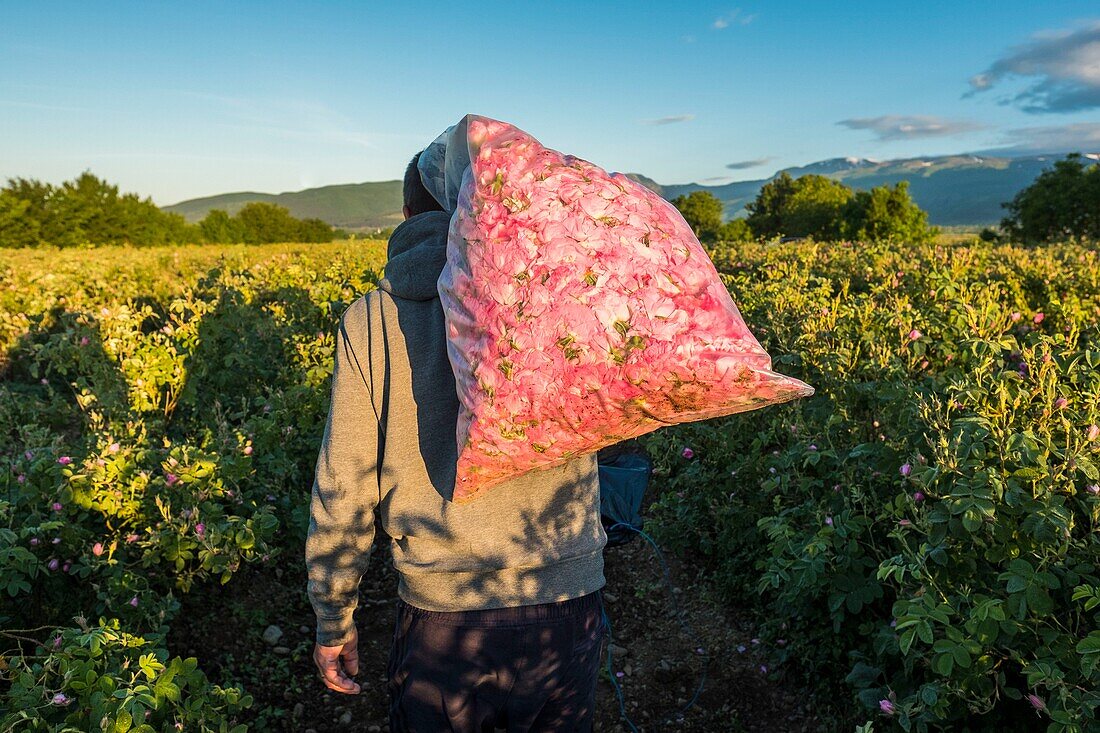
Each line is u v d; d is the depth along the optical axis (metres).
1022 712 2.34
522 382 1.24
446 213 1.60
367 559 1.58
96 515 3.24
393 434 1.43
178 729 2.07
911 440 2.94
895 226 62.44
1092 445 2.46
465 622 1.45
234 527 3.15
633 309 1.21
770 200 91.56
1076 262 8.07
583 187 1.30
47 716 2.02
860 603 2.69
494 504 1.43
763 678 3.09
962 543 2.45
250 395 5.60
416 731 1.55
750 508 3.60
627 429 1.30
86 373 5.57
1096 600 1.99
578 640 1.52
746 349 1.22
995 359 3.44
